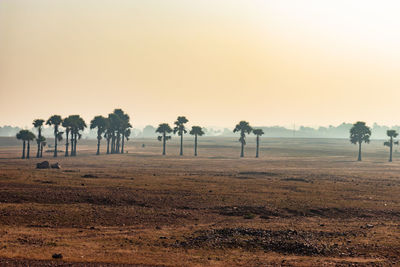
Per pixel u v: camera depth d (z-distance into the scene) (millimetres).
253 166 112000
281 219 42125
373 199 53219
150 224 37938
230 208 46125
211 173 86312
